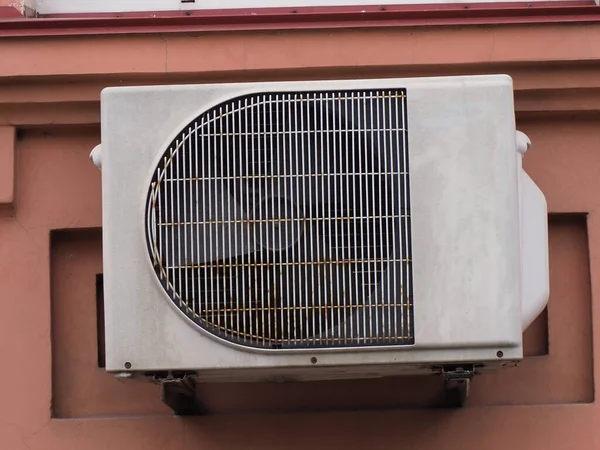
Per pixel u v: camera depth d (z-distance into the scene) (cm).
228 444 396
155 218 350
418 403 403
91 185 409
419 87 353
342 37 401
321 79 403
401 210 349
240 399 404
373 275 348
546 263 371
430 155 350
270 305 347
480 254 347
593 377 401
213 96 354
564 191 409
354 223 349
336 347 345
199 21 401
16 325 402
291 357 345
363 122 352
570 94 404
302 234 349
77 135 411
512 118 352
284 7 421
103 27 402
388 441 396
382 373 368
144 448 396
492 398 404
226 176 351
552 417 397
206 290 348
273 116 353
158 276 348
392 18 401
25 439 396
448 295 346
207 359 346
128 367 346
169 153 352
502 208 348
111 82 402
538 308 370
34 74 398
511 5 420
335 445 396
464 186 349
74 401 405
